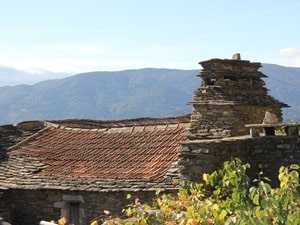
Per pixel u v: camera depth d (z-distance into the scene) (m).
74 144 16.83
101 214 13.42
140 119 21.31
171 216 7.43
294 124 11.07
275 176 10.94
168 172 13.09
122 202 13.16
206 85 14.82
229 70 14.78
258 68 15.62
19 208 14.95
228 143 10.80
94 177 14.14
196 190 8.96
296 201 6.59
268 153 11.12
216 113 14.25
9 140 18.06
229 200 7.44
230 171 7.99
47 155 16.36
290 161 10.80
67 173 14.82
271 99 15.65
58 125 18.59
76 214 14.20
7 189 14.83
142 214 7.46
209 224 6.89
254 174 11.22
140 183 13.10
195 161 10.55
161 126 16.23
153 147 15.05
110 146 15.97
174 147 14.55
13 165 16.06
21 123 18.94
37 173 15.27
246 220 6.10
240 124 14.16
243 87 14.95
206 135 14.31
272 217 6.23
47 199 14.53
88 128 18.11
